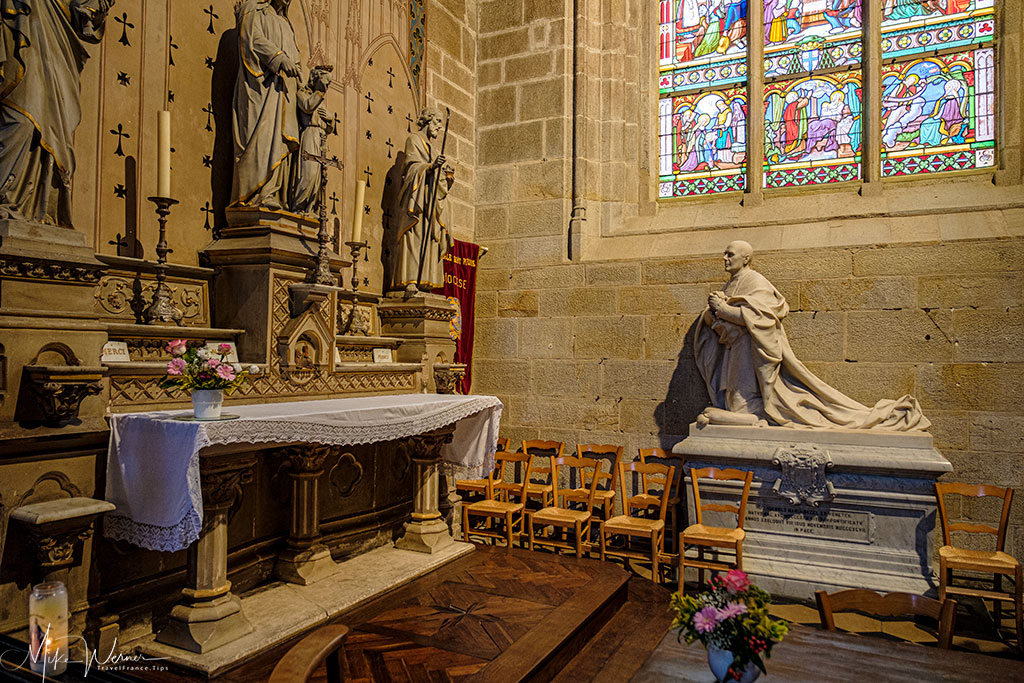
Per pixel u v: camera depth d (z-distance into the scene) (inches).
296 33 220.4
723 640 89.4
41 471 129.4
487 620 169.2
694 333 277.0
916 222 253.1
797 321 260.7
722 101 300.0
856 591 114.5
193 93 187.5
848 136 278.2
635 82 310.2
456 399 209.5
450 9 308.5
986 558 187.2
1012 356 231.9
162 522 129.6
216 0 194.7
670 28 311.4
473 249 312.7
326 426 156.6
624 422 287.3
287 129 190.2
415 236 255.6
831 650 105.1
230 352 178.4
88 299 140.3
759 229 276.8
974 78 262.1
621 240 299.9
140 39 173.8
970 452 235.6
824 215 268.2
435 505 228.5
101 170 164.1
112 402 144.2
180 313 171.5
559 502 292.4
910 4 272.2
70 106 142.0
